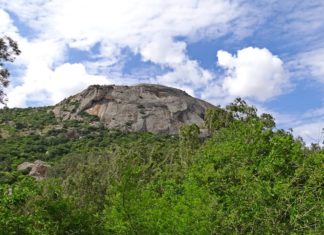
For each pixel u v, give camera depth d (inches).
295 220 561.9
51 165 4687.5
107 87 7062.0
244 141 909.8
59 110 7057.1
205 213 644.7
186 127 1843.0
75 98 7283.5
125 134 6186.0
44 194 599.2
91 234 617.3
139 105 6707.7
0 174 3260.3
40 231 568.1
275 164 772.6
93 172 2345.0
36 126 6520.7
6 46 741.9
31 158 5032.0
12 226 548.1
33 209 576.7
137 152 2640.3
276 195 615.8
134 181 597.6
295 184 699.4
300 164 758.5
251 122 970.7
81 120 6683.1
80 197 1877.5
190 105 6845.5
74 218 601.9
